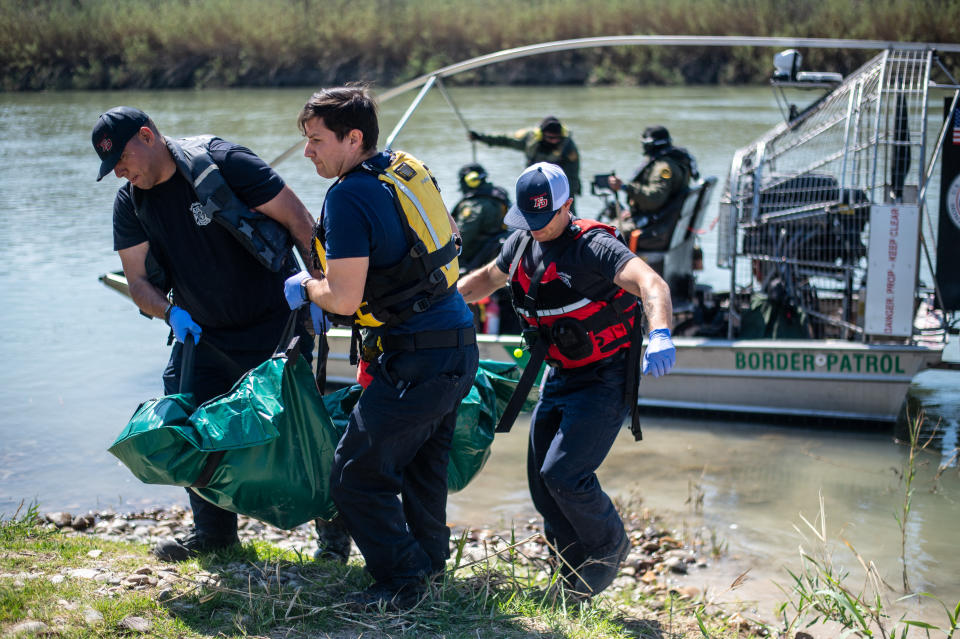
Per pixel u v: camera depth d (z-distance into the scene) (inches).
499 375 155.5
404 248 119.3
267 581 134.0
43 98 1360.7
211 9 1553.9
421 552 129.9
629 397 142.1
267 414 124.1
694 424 267.0
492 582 141.9
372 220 116.9
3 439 240.4
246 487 126.7
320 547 151.9
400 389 121.8
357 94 119.0
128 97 1353.3
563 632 127.3
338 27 1553.9
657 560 184.5
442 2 1579.7
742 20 1350.9
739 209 279.4
